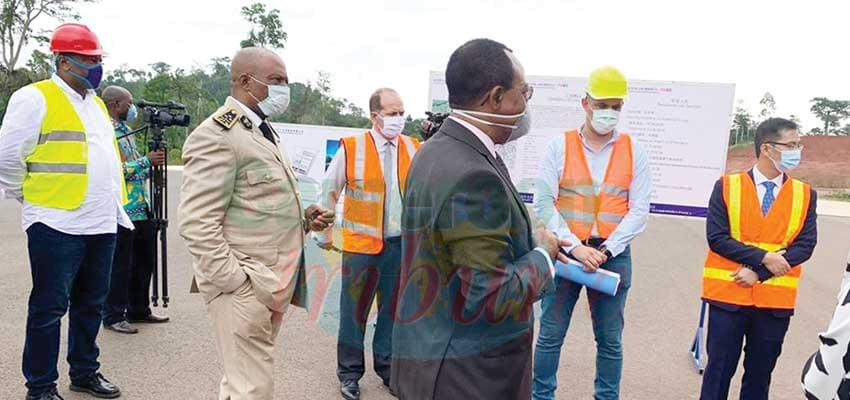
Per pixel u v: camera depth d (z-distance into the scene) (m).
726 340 3.21
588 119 3.12
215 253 2.49
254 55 2.65
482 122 1.76
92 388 3.65
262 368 2.63
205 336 4.77
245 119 2.63
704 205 4.15
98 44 3.41
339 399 3.76
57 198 3.27
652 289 7.18
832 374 2.02
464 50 1.77
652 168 4.21
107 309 4.81
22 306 5.36
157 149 4.57
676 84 4.10
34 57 31.19
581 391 4.05
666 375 4.39
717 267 3.24
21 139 3.18
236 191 2.56
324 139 3.71
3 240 8.60
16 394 3.59
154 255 4.92
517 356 1.80
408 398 1.80
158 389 3.80
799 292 7.21
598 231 3.08
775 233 3.12
